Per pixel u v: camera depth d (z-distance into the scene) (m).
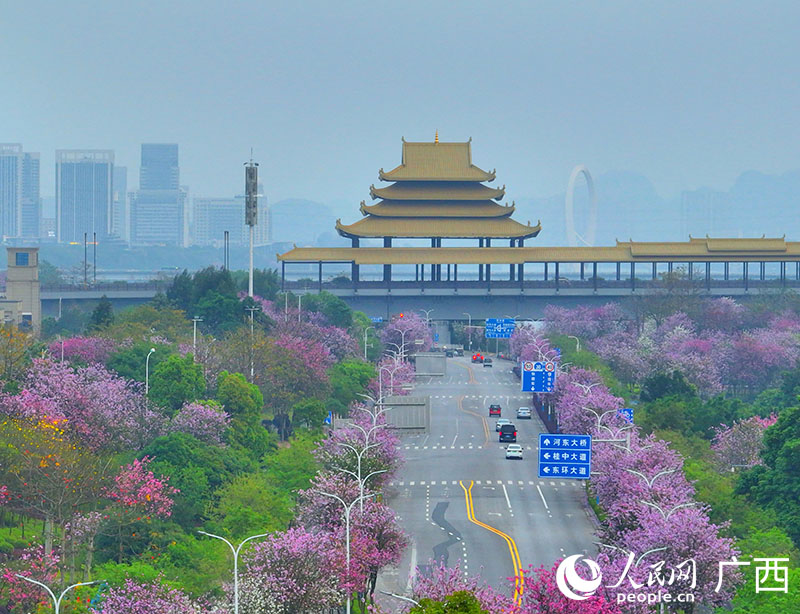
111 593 179.50
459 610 143.38
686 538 190.75
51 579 195.62
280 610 181.62
